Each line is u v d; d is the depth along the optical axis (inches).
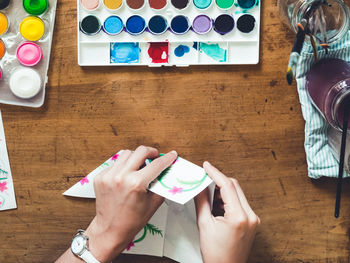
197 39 32.4
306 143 32.6
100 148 33.9
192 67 33.1
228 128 33.7
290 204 34.1
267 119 33.5
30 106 33.3
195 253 33.8
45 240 34.7
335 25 27.6
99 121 33.7
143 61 32.9
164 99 33.5
